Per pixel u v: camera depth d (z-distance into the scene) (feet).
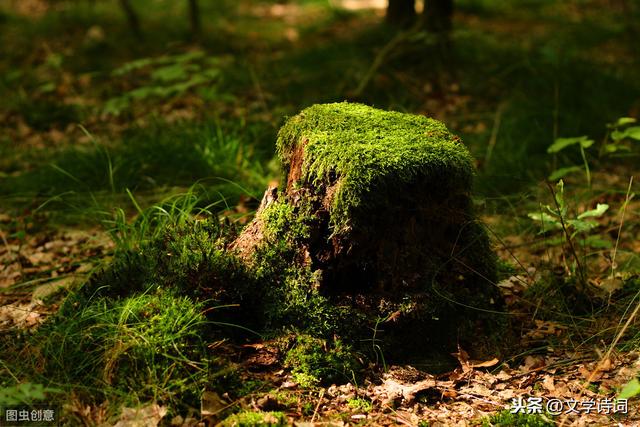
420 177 5.67
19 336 5.88
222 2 18.76
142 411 5.27
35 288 6.64
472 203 6.02
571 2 19.16
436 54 11.27
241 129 8.79
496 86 10.70
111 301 5.76
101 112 10.26
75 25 15.14
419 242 5.79
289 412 5.42
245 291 5.78
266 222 5.83
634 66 12.21
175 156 8.25
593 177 8.42
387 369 5.71
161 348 5.47
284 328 5.71
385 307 5.74
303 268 5.74
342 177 5.59
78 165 8.27
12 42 14.05
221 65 11.79
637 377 5.65
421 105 10.03
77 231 7.55
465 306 5.90
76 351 5.52
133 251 6.26
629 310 6.20
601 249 7.13
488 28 15.31
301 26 16.30
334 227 5.65
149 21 15.76
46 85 10.48
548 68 10.87
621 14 17.37
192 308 5.64
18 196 8.06
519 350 5.96
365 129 5.85
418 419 5.41
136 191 7.93
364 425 5.35
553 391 5.62
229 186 7.55
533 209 7.75
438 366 5.78
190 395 5.38
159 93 9.55
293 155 5.85
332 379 5.63
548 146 8.77
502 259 6.87
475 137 8.93
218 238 6.08
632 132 7.34
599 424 5.37
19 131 9.79
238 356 5.65
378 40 12.20
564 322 6.18
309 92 10.30
